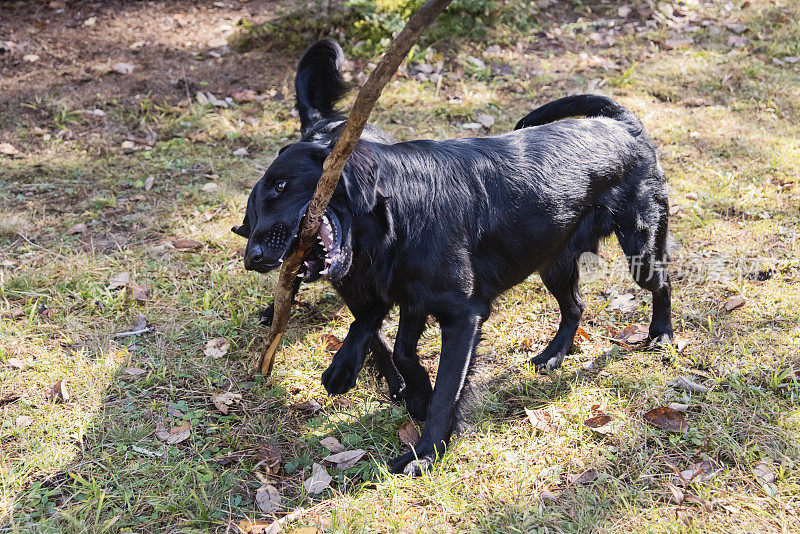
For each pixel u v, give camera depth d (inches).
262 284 173.6
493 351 153.3
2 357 144.2
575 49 295.9
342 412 135.5
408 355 126.1
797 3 326.3
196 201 207.5
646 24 311.3
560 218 132.0
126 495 112.7
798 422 125.6
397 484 114.3
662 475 116.0
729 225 193.0
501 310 167.2
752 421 126.4
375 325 124.2
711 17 319.6
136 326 158.4
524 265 132.2
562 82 271.4
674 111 253.3
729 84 270.1
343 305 168.6
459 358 119.1
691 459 119.6
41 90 256.2
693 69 279.6
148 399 136.9
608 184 139.4
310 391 140.9
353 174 107.6
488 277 127.6
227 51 282.8
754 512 107.5
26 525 106.3
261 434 128.7
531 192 127.8
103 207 205.0
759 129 240.7
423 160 119.7
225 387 141.9
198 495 114.2
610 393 137.8
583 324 163.5
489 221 124.3
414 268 117.0
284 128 244.7
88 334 154.7
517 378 144.5
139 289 167.9
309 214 99.4
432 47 287.6
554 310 168.4
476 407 132.0
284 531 106.0
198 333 157.8
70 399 135.3
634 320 163.3
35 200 207.6
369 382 143.9
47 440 124.7
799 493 111.0
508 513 109.0
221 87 264.7
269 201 108.4
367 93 84.0
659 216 147.6
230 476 117.8
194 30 296.0
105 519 108.7
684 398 133.3
